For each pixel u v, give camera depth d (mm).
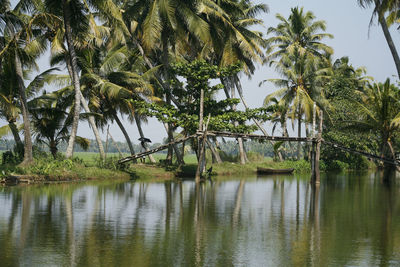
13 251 10734
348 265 10078
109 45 39375
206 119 35750
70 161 30516
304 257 10695
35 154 32688
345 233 13648
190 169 40781
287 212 17891
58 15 29484
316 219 16219
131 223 14625
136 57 39375
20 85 28453
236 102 38156
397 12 27312
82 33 29688
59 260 10016
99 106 38094
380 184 33750
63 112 35031
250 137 32438
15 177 27141
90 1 27828
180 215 16547
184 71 36594
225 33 38750
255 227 14406
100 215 16094
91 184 28219
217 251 11117
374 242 12430
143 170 37438
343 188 29734
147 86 36625
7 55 28344
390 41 25562
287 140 33094
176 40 37375
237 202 20859
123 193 23453
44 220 14820
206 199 21812
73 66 29453
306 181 36281
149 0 35719
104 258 10258
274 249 11438
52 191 23250
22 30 27109
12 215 15625
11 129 33219
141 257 10398
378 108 35812
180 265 9820
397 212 18219
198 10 35562
